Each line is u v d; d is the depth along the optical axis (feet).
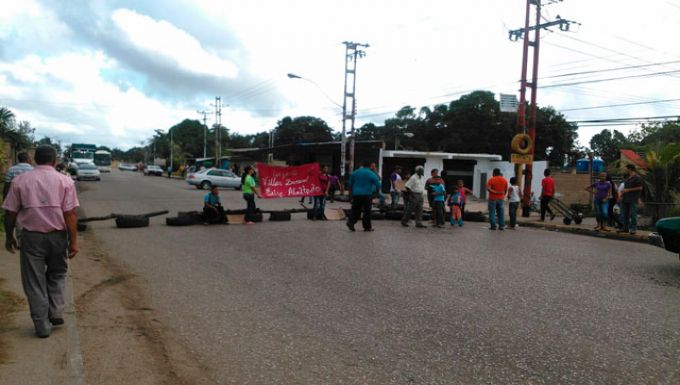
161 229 44.27
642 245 41.32
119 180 157.28
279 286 24.39
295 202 86.53
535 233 48.01
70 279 24.14
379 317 19.69
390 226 49.52
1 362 14.12
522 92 69.97
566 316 19.99
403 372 14.70
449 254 33.30
